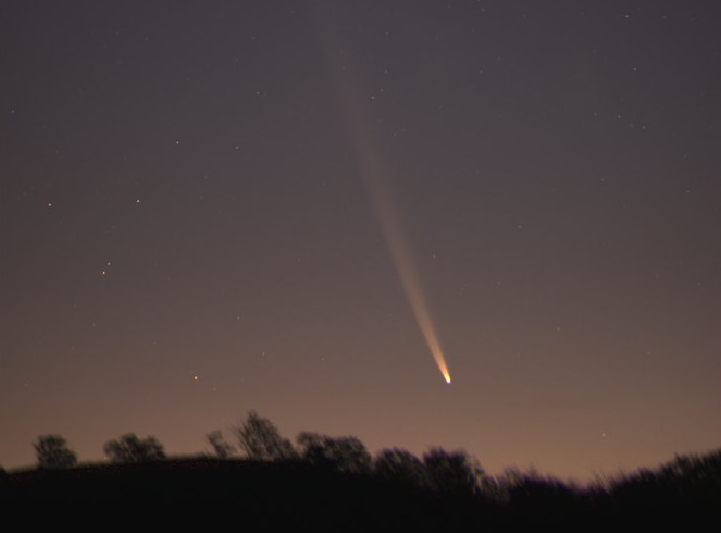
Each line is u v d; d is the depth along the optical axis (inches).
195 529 412.5
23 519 423.2
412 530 422.3
